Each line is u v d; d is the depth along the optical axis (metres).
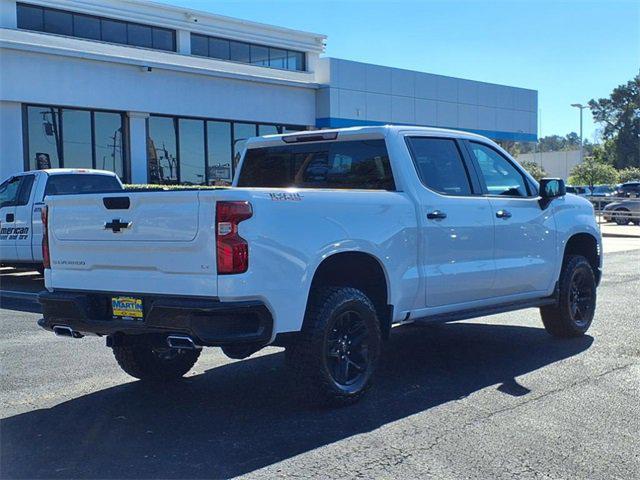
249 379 6.88
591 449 4.92
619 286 13.14
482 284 7.16
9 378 6.96
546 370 7.02
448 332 9.10
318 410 5.82
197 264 5.20
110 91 20.66
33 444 5.15
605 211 32.22
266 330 5.28
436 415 5.66
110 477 4.54
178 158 22.84
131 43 24.83
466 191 7.23
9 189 13.31
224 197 5.11
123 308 5.63
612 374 6.84
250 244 5.16
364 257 6.07
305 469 4.60
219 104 23.50
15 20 21.39
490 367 7.19
